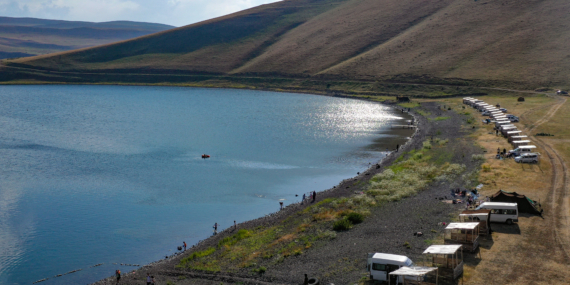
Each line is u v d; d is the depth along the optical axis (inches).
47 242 2241.6
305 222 2284.7
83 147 4394.7
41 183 3218.5
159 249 2151.8
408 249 1811.0
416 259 1699.1
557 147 3631.9
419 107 7106.3
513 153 3371.1
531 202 2171.5
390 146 4397.1
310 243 1985.7
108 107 7509.8
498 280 1515.7
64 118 6215.6
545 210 2196.1
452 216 2171.5
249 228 2329.0
